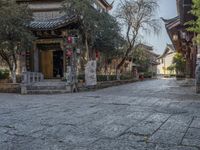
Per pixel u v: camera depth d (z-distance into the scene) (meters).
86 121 6.78
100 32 21.02
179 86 21.09
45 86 17.27
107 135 5.43
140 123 6.53
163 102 10.51
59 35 21.22
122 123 6.54
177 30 20.64
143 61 43.41
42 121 6.80
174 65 40.91
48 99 12.41
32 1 23.67
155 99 11.58
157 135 5.40
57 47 22.48
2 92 18.20
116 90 17.62
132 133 5.57
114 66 30.22
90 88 18.12
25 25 18.55
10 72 20.67
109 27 22.17
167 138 5.18
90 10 19.36
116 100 11.39
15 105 10.04
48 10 23.48
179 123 6.50
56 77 23.53
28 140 5.10
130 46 27.22
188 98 11.91
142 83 27.97
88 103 10.43
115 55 25.38
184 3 14.23
